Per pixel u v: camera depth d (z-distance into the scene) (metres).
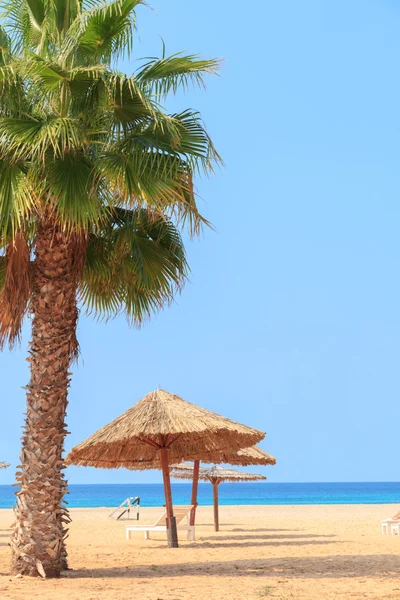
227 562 10.77
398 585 7.92
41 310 9.30
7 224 8.94
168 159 9.02
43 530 8.84
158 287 11.04
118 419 12.94
